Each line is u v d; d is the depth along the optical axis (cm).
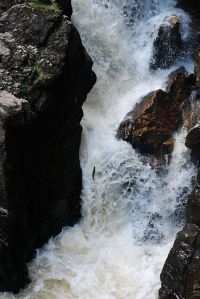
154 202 972
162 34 1141
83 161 959
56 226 913
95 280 858
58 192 910
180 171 988
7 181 770
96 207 949
